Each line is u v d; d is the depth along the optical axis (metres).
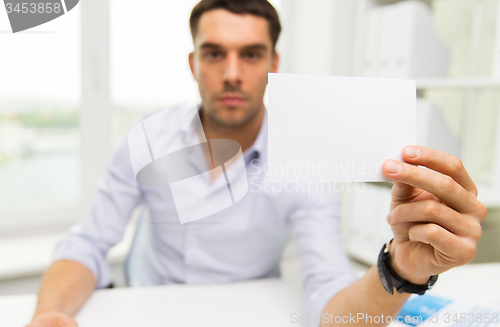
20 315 0.51
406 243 0.41
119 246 1.23
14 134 1.27
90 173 1.36
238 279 0.76
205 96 0.70
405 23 1.10
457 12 1.22
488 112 1.12
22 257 1.11
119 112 1.37
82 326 0.48
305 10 1.48
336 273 0.57
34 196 1.32
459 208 0.37
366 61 1.23
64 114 1.33
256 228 0.74
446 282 0.61
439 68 1.19
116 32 1.32
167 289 0.60
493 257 1.00
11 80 1.25
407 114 0.38
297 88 0.37
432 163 0.37
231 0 0.66
